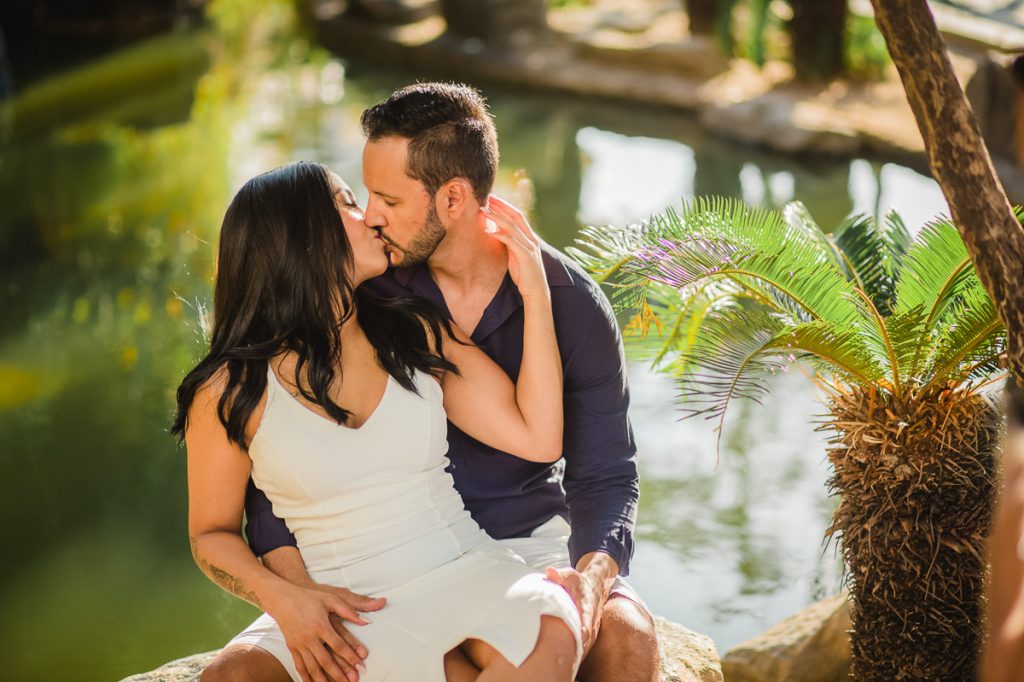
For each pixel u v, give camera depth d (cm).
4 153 1019
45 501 520
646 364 627
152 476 542
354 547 235
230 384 231
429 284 259
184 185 916
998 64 755
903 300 314
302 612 223
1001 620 140
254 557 234
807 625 375
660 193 868
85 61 1366
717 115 993
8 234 829
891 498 304
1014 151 742
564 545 265
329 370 233
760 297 320
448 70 1234
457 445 262
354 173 922
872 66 1041
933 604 309
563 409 264
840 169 898
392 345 242
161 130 1078
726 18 1051
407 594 231
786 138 919
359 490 235
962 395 300
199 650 420
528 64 1170
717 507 491
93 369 638
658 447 541
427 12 1361
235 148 1010
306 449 233
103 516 509
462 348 254
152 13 1514
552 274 258
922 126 227
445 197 243
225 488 239
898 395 302
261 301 235
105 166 973
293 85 1232
